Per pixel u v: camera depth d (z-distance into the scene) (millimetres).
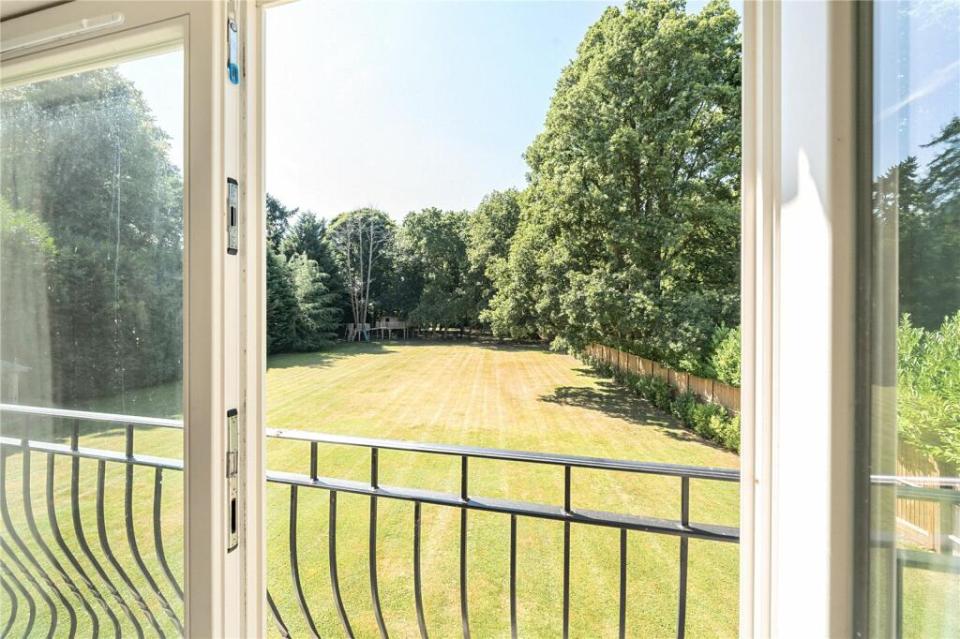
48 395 800
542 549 3057
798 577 502
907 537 439
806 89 479
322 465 4160
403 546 3234
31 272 809
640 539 3064
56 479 799
